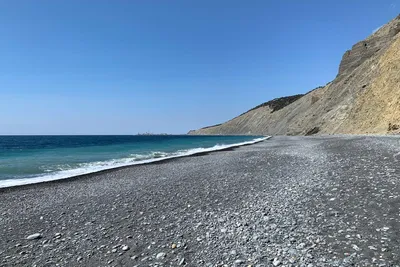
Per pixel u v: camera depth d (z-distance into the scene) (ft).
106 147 214.48
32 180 66.85
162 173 70.13
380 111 188.34
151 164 90.17
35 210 40.40
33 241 28.22
